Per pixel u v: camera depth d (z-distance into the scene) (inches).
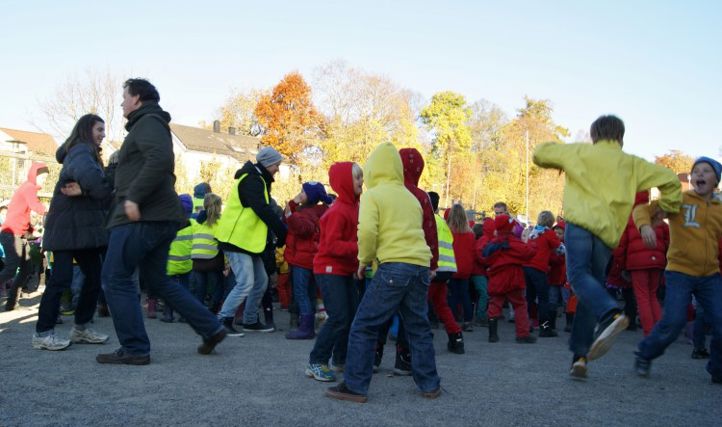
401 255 162.6
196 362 202.2
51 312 217.2
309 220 278.5
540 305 341.4
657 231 285.1
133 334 193.8
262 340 266.1
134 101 194.7
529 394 173.0
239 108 2864.2
